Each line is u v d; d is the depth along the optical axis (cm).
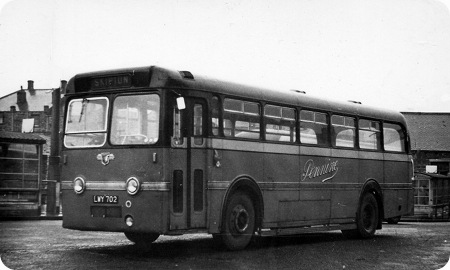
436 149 4397
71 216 1120
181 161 1087
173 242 1394
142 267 969
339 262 1127
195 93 1120
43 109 5344
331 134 1486
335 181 1490
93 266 973
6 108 5400
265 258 1134
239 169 1208
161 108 1068
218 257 1115
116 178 1084
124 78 1105
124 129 1093
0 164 2467
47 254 1118
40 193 2534
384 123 1692
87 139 1123
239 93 1220
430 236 1714
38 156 2548
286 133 1347
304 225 1389
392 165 1705
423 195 3647
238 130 1216
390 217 1694
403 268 1077
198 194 1118
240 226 1213
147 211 1053
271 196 1290
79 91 1147
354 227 1556
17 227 1820
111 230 1078
